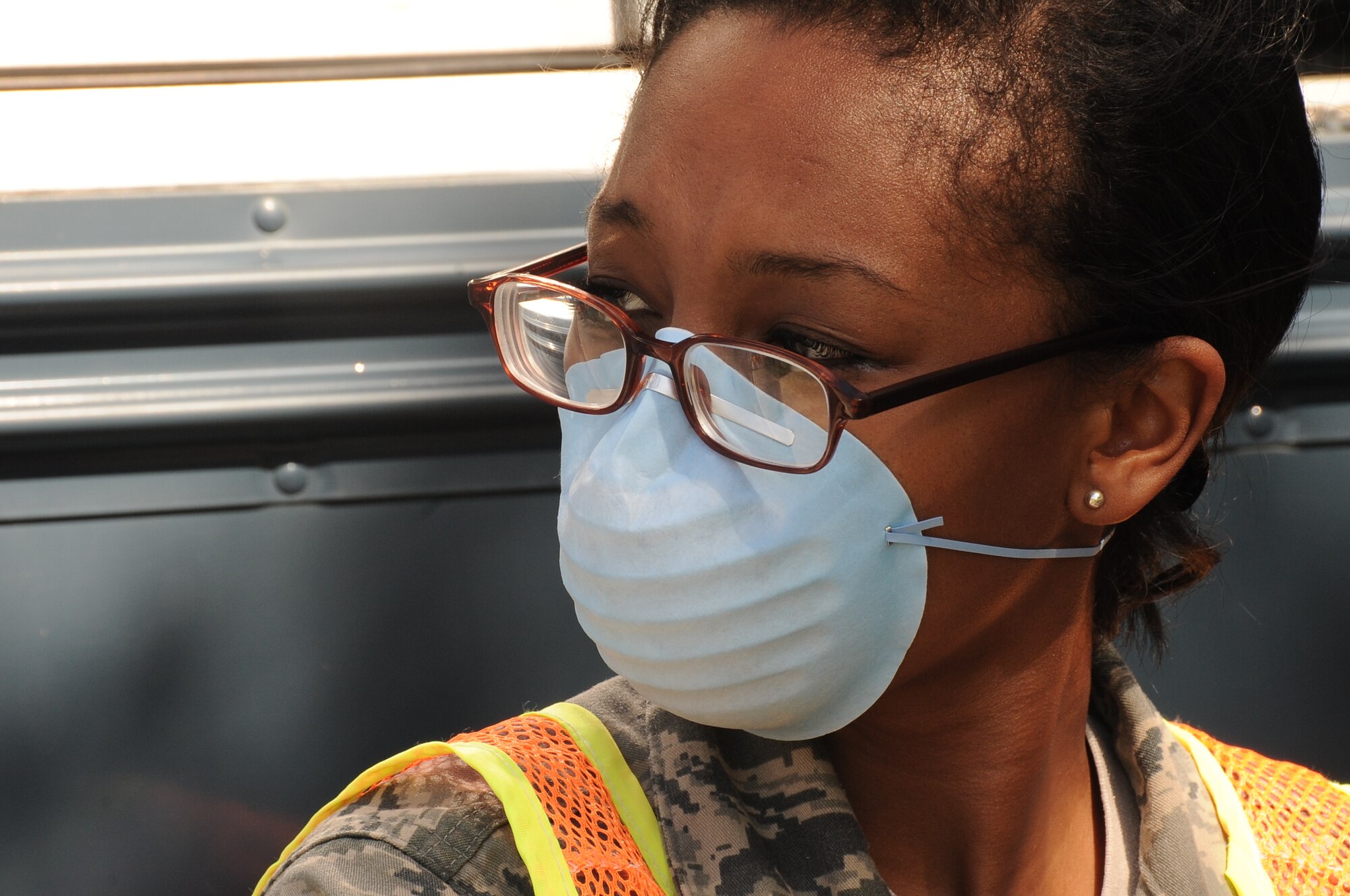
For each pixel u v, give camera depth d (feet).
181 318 5.63
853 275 2.41
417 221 5.83
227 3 5.75
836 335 2.46
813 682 2.62
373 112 5.88
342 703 5.79
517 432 5.90
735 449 2.52
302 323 5.74
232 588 5.73
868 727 2.90
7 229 5.60
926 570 2.60
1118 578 3.28
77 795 5.63
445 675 5.85
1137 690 3.33
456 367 5.82
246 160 5.78
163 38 5.74
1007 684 2.88
